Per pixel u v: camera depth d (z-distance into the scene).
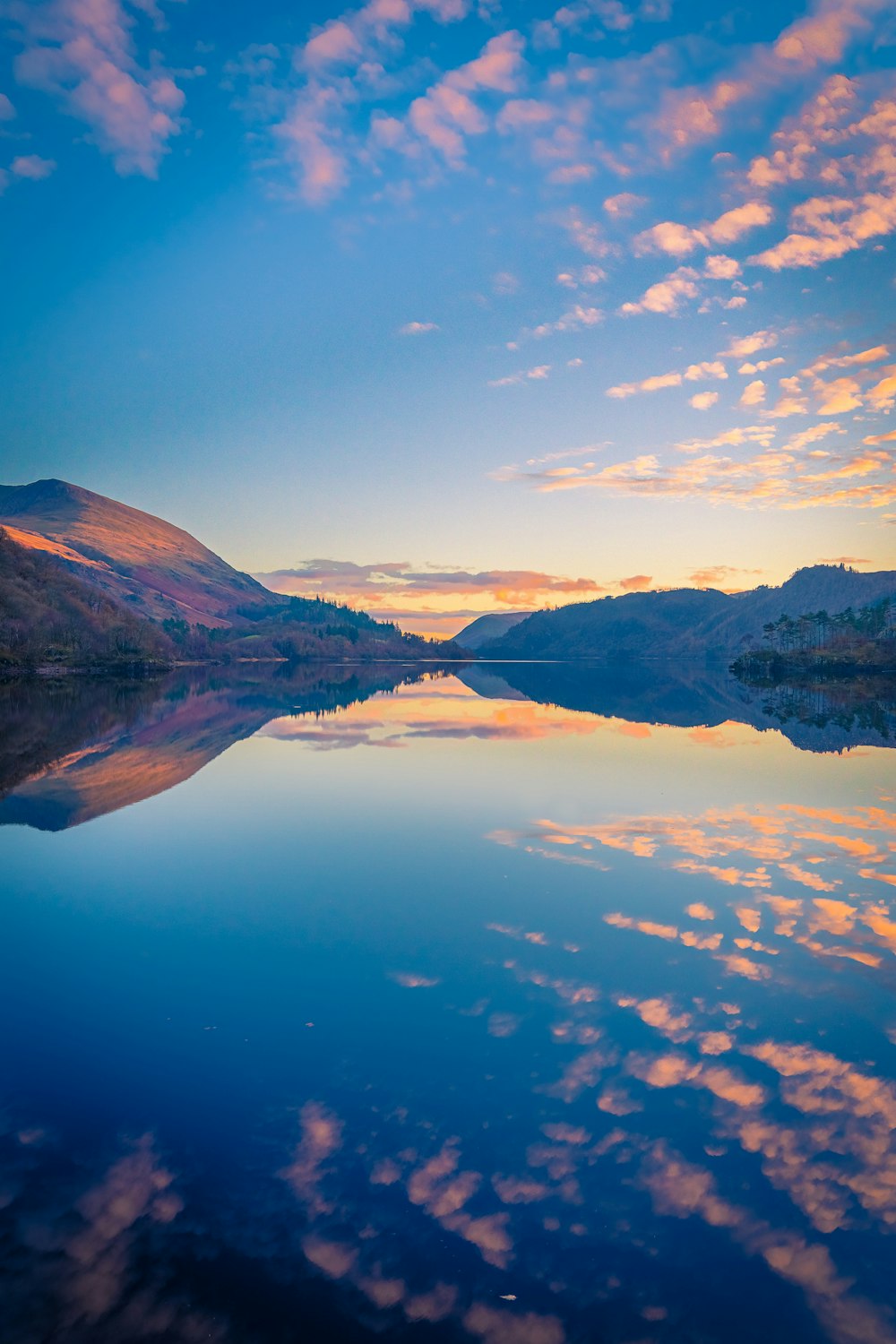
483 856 15.42
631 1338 4.70
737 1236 5.47
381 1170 6.10
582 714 51.28
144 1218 5.62
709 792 21.94
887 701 70.62
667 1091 7.13
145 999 9.17
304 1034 8.28
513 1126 6.62
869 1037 8.12
